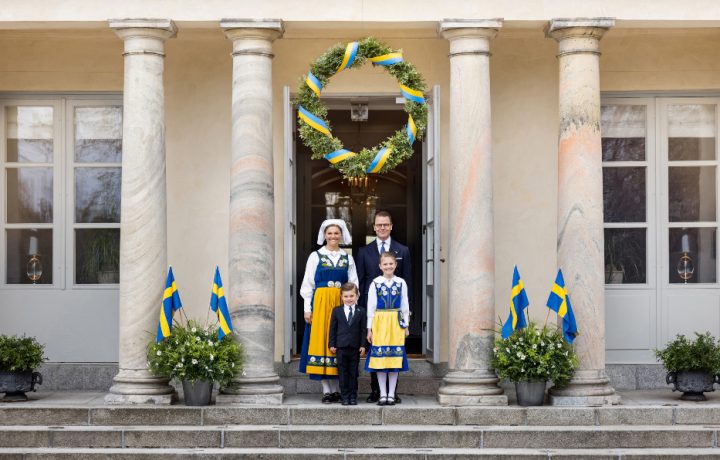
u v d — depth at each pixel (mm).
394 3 10023
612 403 9836
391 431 9250
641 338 11555
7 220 11703
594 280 9969
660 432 9281
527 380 9719
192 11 10016
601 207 10062
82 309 11594
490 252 10047
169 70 11617
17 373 10125
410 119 10359
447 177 11500
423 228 11625
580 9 10000
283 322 11359
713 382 10227
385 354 9773
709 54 11617
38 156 11727
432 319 11117
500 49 11594
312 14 10016
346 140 13328
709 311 11586
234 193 10094
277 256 11453
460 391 9844
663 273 11602
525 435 9250
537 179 11555
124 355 9984
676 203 11703
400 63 10312
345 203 13609
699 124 11719
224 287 11500
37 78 11633
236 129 10102
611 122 11742
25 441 9250
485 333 9984
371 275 10289
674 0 10016
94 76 11641
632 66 11625
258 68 10086
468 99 10047
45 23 10039
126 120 10086
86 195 11719
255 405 9727
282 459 8930
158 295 10031
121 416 9531
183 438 9234
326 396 10023
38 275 11656
